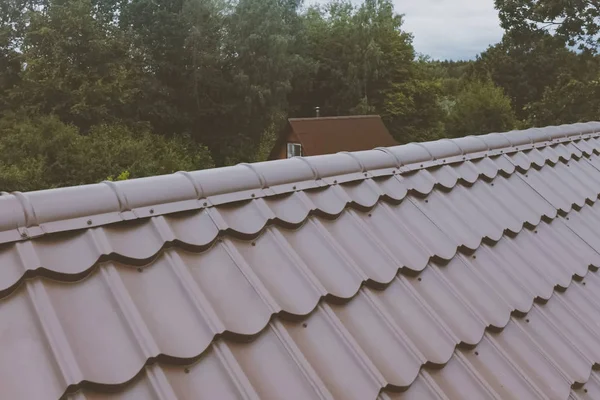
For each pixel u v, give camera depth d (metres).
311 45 42.88
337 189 2.72
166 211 2.11
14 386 1.43
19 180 25.06
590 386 2.42
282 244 2.27
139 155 29.92
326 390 1.79
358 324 2.12
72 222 1.87
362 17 43.34
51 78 31.30
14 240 1.73
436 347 2.17
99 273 1.81
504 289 2.67
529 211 3.37
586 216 3.67
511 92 57.03
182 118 36.50
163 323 1.75
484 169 3.58
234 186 2.38
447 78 63.50
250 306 1.94
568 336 2.59
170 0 37.28
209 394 1.64
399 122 44.72
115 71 33.31
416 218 2.86
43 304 1.64
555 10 32.53
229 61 37.41
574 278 3.03
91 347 1.59
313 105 44.25
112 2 39.56
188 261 2.03
